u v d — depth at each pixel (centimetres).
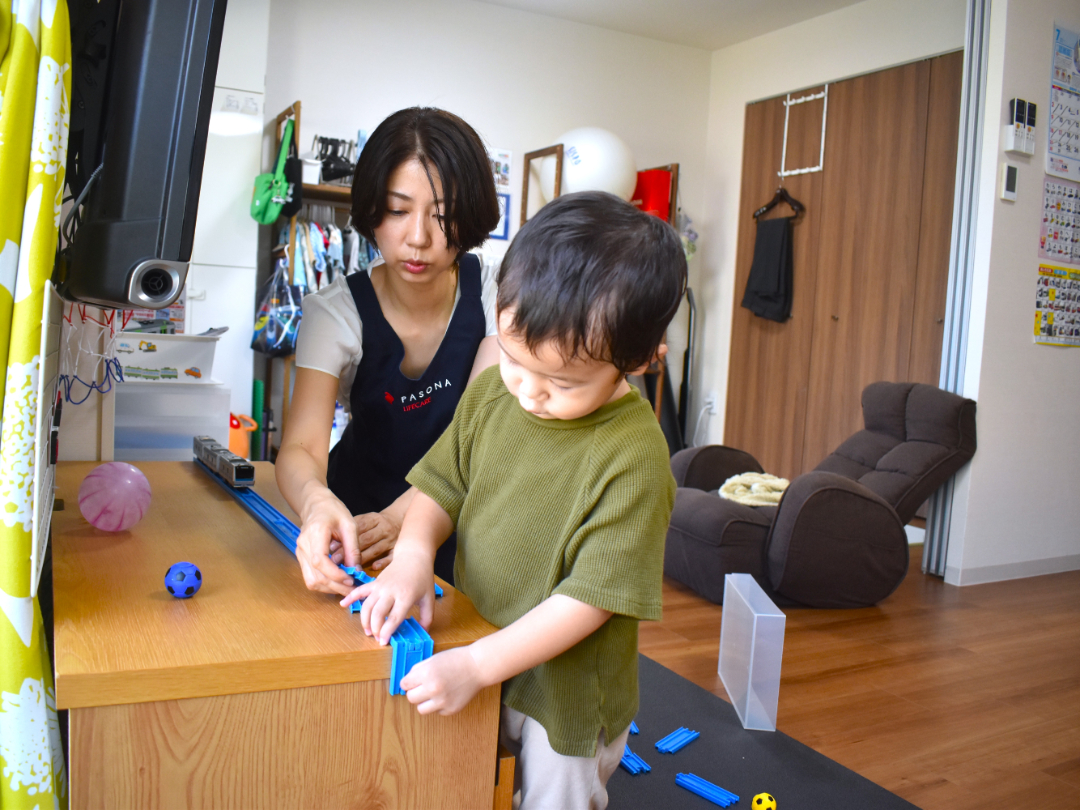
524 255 66
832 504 302
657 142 580
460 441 89
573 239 64
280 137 452
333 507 84
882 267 467
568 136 504
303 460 102
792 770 190
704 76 593
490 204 102
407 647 66
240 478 116
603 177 494
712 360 588
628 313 63
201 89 73
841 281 490
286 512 108
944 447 362
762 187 549
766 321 541
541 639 69
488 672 67
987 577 378
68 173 89
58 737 71
